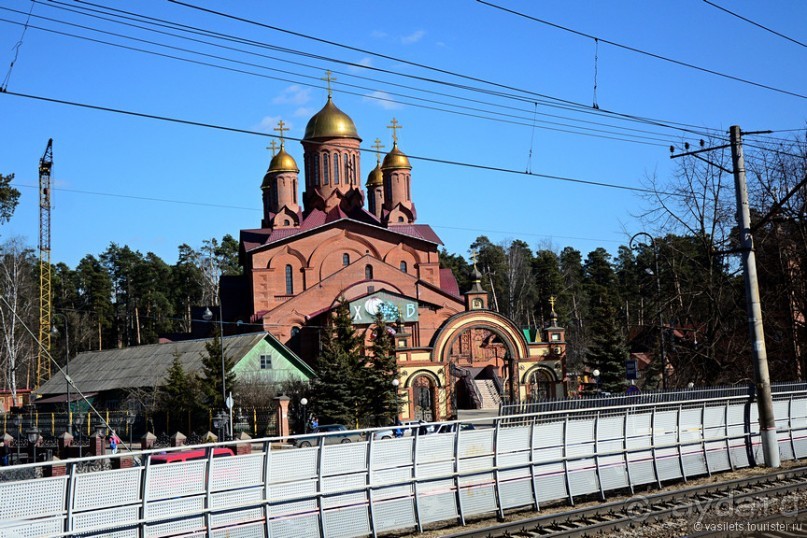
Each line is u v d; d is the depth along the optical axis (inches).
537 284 5388.8
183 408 2374.5
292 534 716.0
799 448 1240.2
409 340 3078.2
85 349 4950.8
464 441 848.9
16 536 569.0
